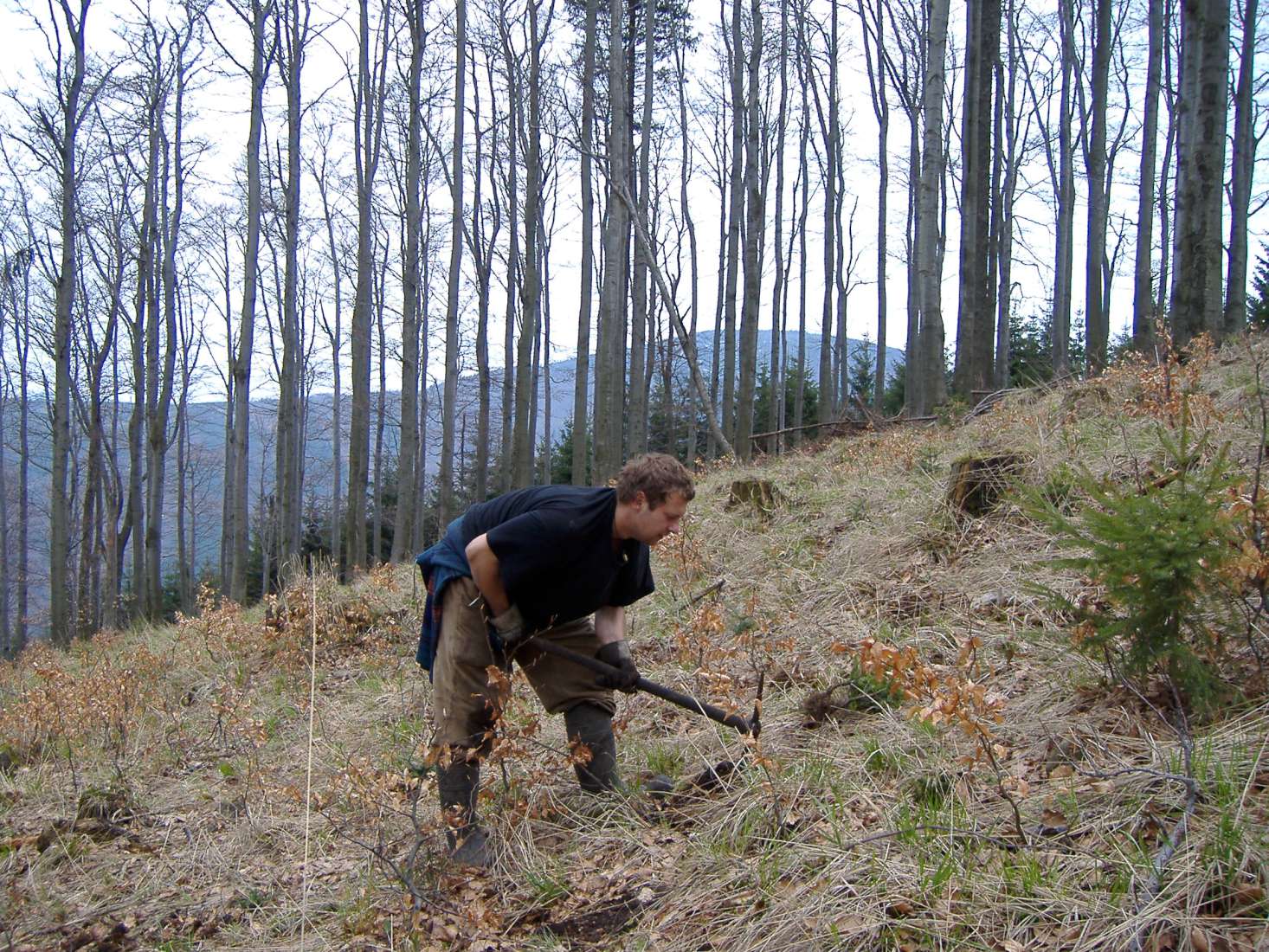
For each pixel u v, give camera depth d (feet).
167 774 16.33
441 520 59.88
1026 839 8.72
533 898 10.22
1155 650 10.09
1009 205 80.12
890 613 15.87
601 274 93.35
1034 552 15.70
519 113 79.10
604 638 11.67
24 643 100.42
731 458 36.50
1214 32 31.12
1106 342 56.90
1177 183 32.24
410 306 56.44
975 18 45.83
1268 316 59.82
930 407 40.29
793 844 9.63
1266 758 9.00
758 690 12.00
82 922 11.27
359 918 10.32
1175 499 10.09
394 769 13.99
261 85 53.98
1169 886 7.68
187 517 168.66
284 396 57.93
